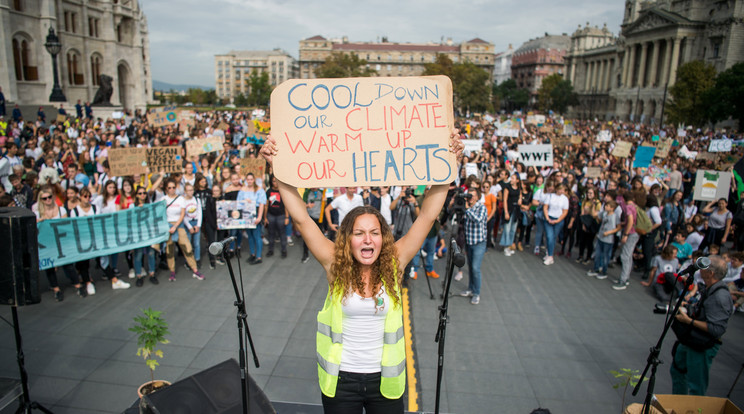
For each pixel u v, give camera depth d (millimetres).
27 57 33750
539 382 5520
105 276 8445
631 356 6191
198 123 29344
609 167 16172
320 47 131500
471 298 7895
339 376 2496
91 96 40625
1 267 3740
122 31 46812
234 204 9016
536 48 135750
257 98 116812
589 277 9242
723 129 49719
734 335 6883
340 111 2645
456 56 130500
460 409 4969
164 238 7977
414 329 6777
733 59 62312
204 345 6090
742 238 10359
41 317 6758
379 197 8992
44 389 5066
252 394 3551
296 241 11062
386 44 130875
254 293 7875
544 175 13812
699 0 67812
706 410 3955
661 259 8211
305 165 2633
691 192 14289
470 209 7504
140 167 10000
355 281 2436
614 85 92500
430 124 2641
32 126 18000
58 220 7055
